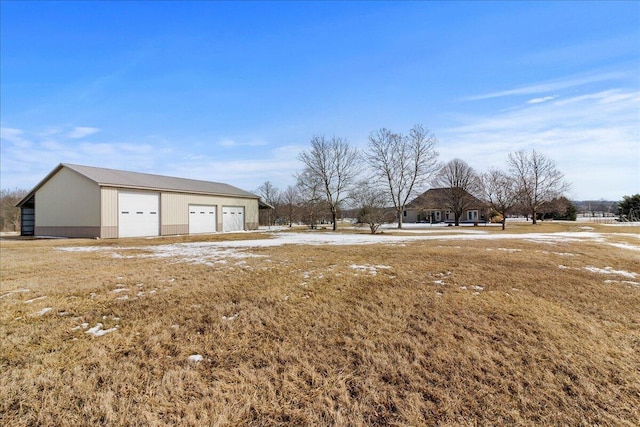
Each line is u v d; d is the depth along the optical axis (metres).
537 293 5.92
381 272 7.30
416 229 28.72
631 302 5.56
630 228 27.89
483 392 3.09
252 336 4.07
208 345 3.82
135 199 21.25
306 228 34.38
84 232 20.20
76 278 6.79
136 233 21.20
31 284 6.25
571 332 4.33
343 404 2.88
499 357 3.67
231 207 29.11
